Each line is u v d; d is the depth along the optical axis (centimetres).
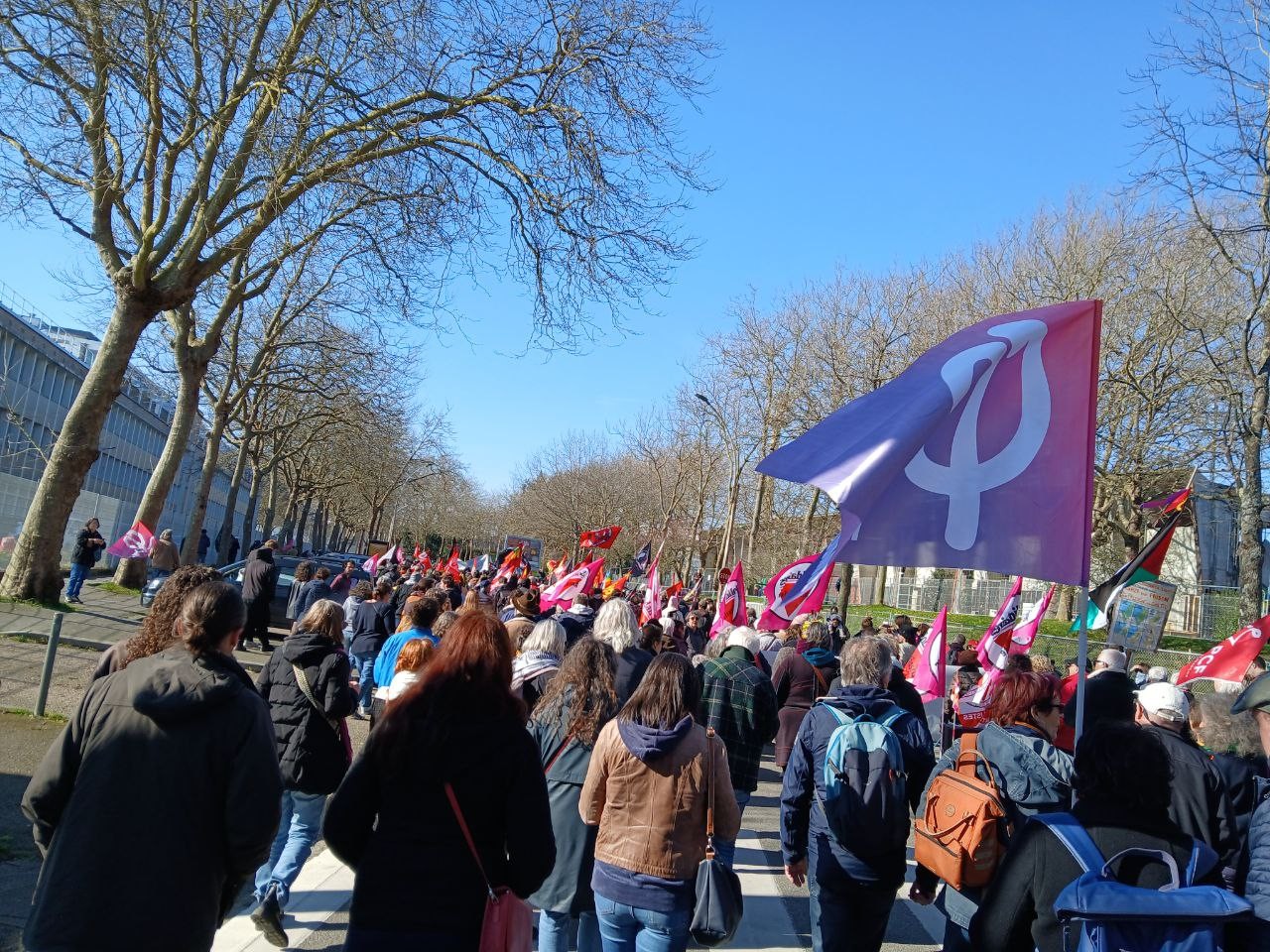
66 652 1222
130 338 1543
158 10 1297
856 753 412
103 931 278
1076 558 407
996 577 3406
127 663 338
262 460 4600
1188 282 2444
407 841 279
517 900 282
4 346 3688
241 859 299
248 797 296
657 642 730
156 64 1343
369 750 290
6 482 2309
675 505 5506
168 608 339
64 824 288
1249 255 2172
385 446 4203
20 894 509
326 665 501
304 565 1537
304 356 3225
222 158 1515
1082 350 429
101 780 288
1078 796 294
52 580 1508
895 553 396
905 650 1354
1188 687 1106
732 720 579
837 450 405
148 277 1512
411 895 274
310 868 640
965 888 386
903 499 400
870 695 437
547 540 7562
